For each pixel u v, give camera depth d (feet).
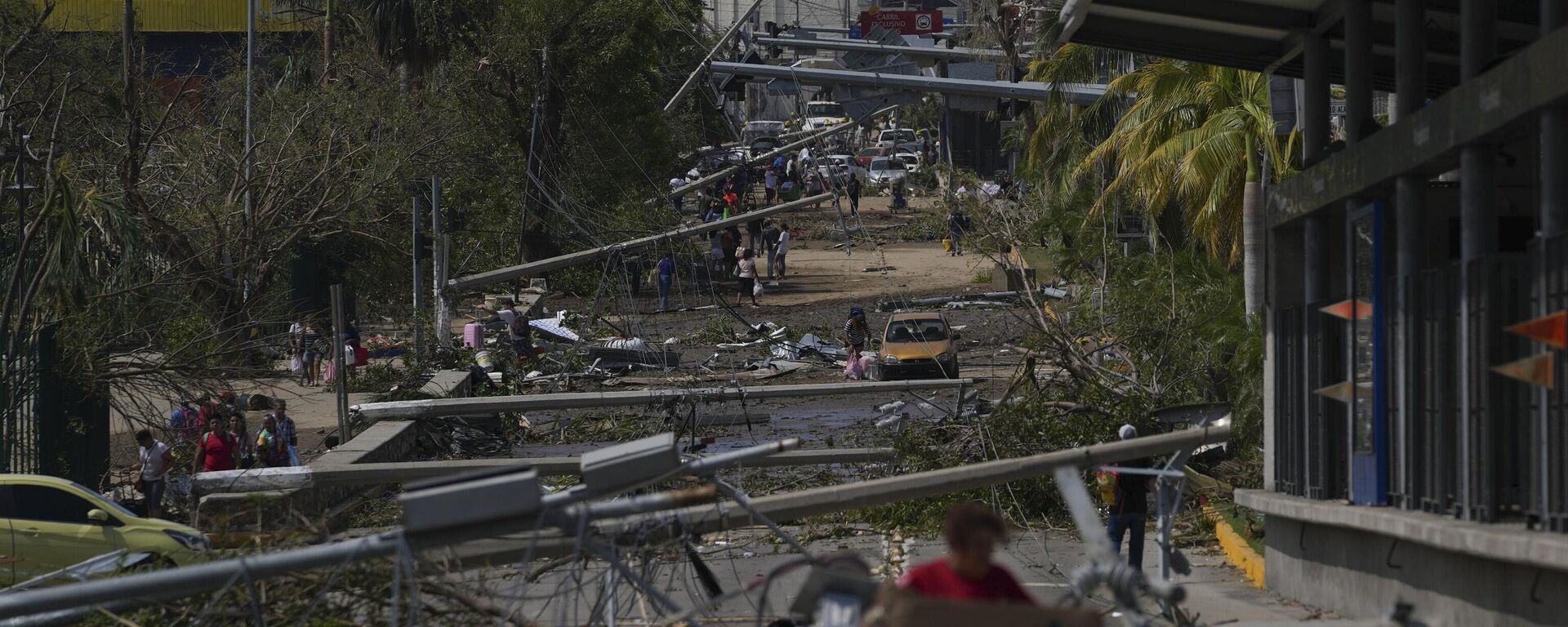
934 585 28.58
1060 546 73.72
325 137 178.91
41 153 149.48
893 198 346.33
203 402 104.32
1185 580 64.39
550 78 233.96
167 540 76.28
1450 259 62.90
